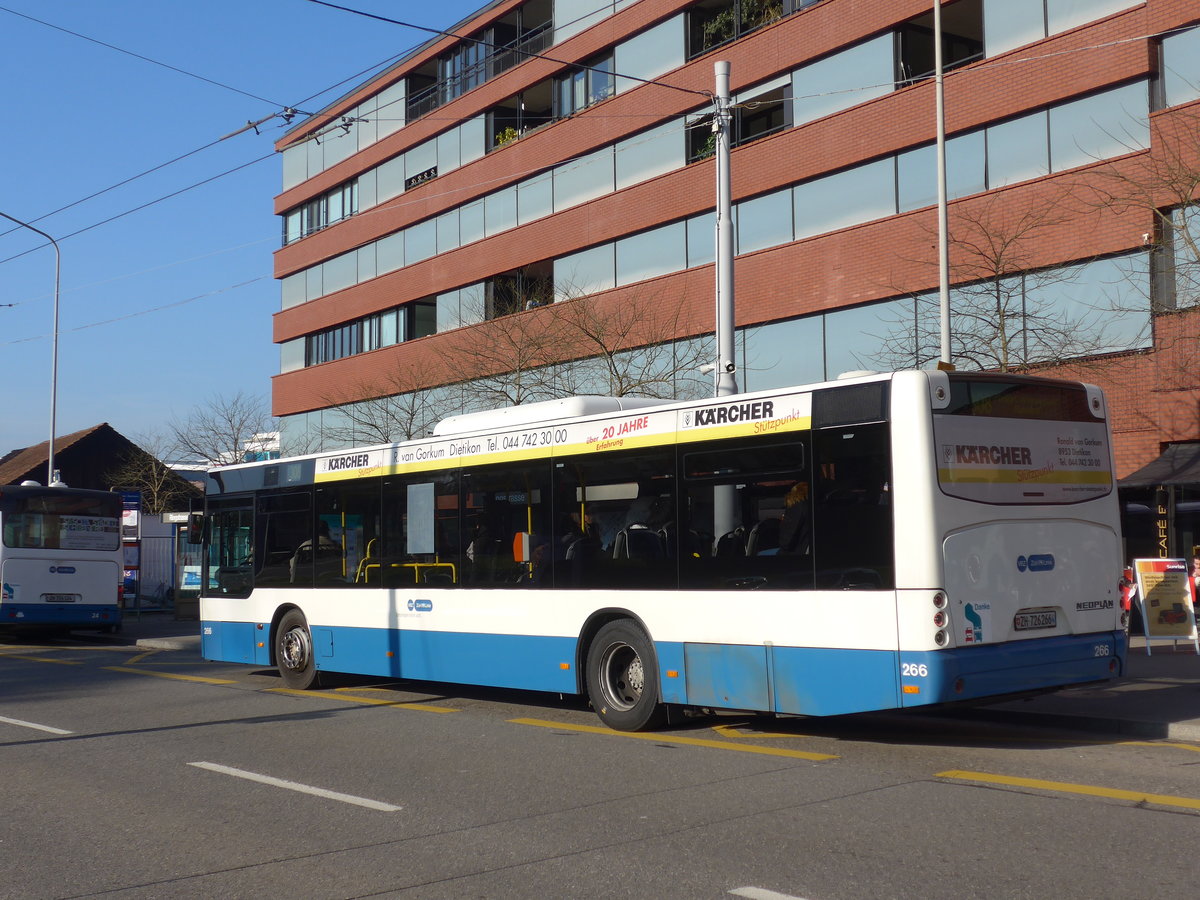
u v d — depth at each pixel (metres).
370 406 37.94
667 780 8.26
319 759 9.44
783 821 6.88
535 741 10.20
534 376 29.91
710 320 27.56
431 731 10.90
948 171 22.89
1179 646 16.59
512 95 34.84
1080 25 20.88
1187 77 19.38
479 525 12.39
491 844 6.52
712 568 9.98
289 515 15.27
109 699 14.09
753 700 9.58
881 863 5.90
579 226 31.78
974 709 11.00
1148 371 19.62
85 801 7.99
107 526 27.12
